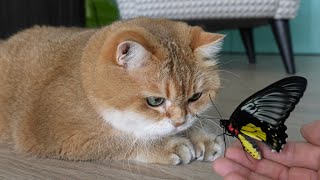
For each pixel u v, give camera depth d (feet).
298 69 4.58
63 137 1.67
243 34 5.28
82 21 4.83
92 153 1.68
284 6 4.09
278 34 4.22
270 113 1.22
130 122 1.62
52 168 1.61
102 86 1.59
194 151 1.69
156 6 3.99
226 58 5.92
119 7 4.13
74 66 1.74
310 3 5.87
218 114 2.40
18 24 4.28
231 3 3.98
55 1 4.52
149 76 1.56
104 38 1.68
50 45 1.95
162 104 1.59
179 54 1.63
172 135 1.73
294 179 1.34
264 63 5.34
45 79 1.82
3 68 2.03
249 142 1.29
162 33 1.68
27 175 1.53
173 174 1.55
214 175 1.54
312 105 2.80
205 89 1.71
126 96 1.57
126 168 1.62
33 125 1.75
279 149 1.27
